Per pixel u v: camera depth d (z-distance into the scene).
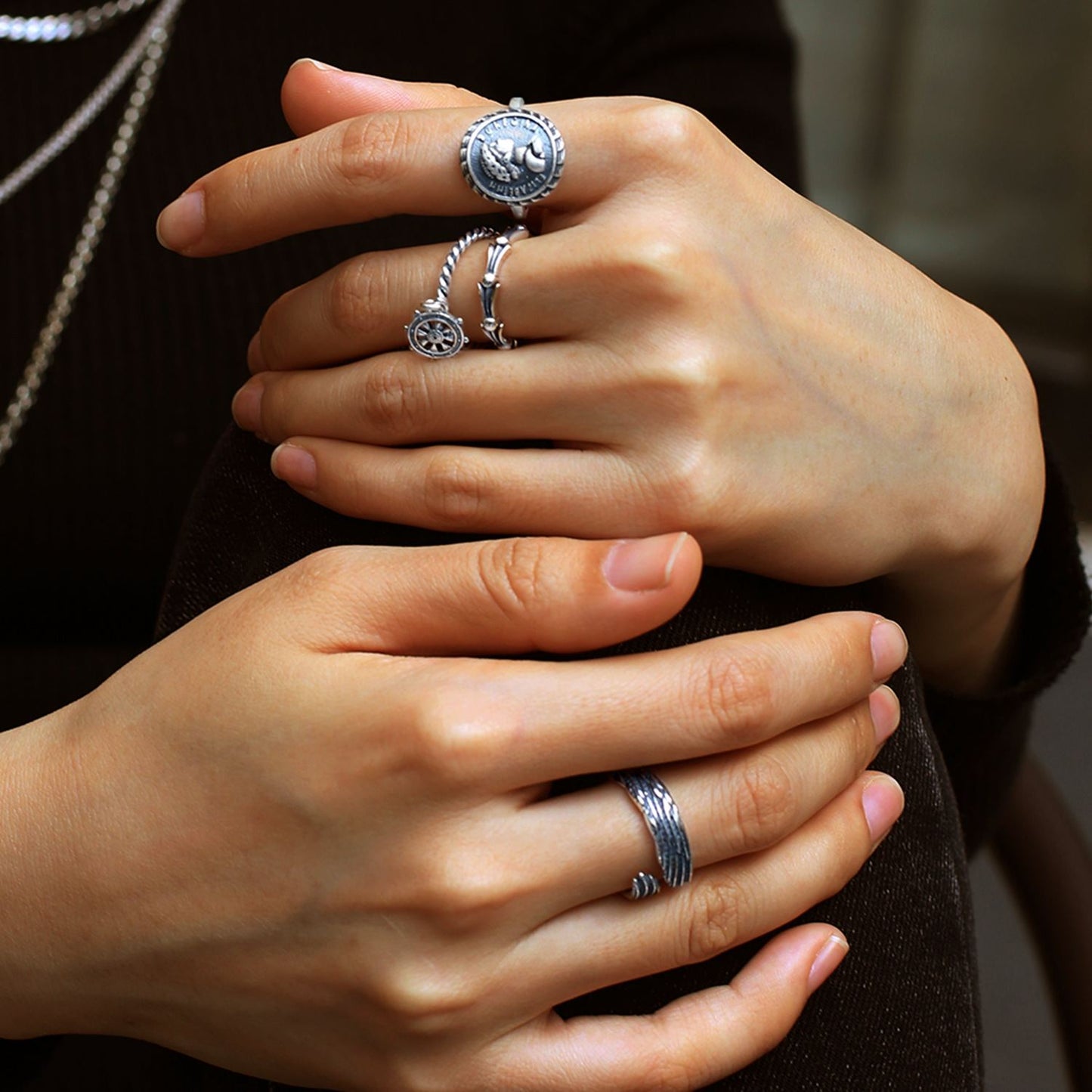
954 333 0.47
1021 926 0.78
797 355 0.44
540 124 0.43
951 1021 0.46
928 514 0.47
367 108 0.45
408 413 0.44
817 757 0.44
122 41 0.61
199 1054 0.46
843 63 1.26
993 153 1.26
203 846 0.44
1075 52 1.19
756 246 0.44
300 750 0.43
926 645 0.53
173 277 0.60
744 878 0.44
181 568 0.48
